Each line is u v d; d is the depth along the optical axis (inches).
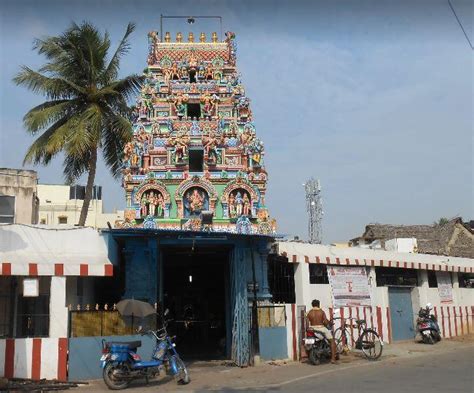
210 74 1069.8
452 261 936.9
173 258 768.9
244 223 914.7
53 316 527.5
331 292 739.4
